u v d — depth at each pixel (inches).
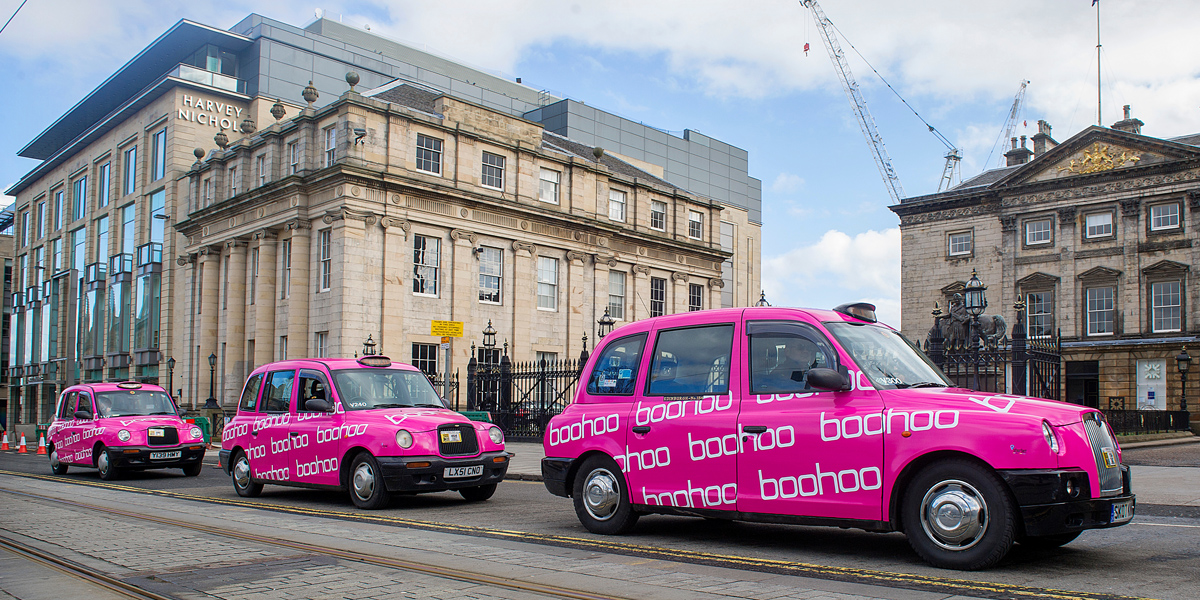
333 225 1259.2
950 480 258.8
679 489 317.7
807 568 264.4
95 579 262.5
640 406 335.6
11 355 2613.2
